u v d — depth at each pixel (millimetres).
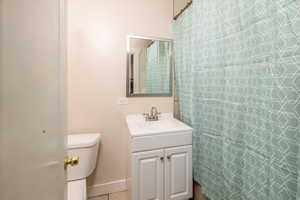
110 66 1771
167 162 1479
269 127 839
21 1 390
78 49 1673
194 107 1543
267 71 842
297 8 698
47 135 532
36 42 457
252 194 951
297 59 705
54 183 591
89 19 1684
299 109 711
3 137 333
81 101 1712
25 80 410
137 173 1396
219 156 1265
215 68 1263
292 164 738
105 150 1808
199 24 1426
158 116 1930
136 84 1870
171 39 1969
